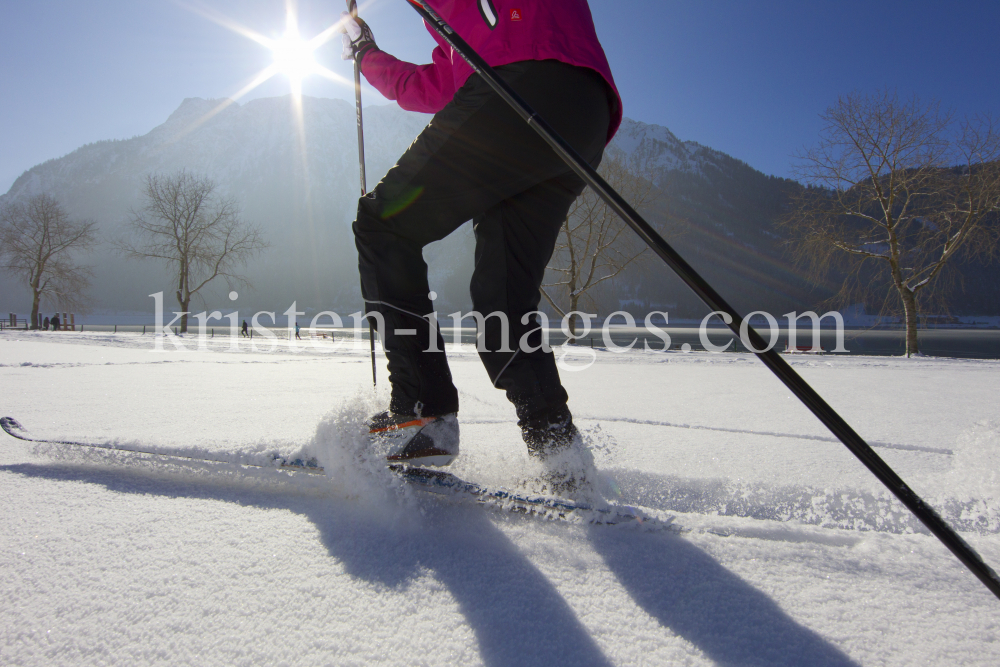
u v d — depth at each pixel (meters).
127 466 1.18
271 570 0.72
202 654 0.54
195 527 0.87
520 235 1.04
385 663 0.53
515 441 1.57
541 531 0.85
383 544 0.80
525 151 0.95
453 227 1.04
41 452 1.28
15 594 0.66
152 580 0.69
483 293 1.05
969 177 13.55
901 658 0.54
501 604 0.64
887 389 3.85
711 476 1.12
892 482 0.57
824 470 1.30
